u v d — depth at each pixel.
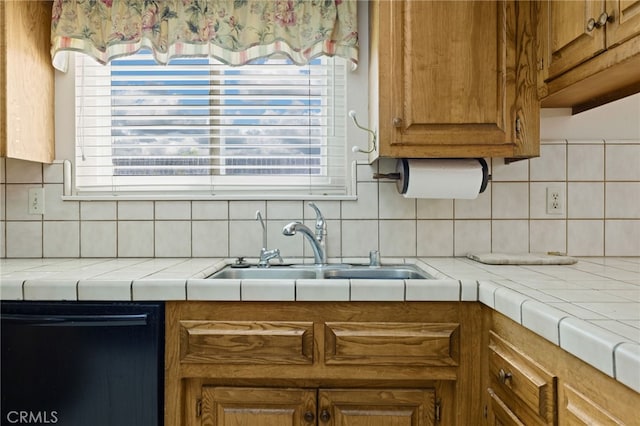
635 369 0.51
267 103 1.70
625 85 1.26
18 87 1.43
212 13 1.54
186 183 1.69
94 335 1.05
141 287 1.06
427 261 1.48
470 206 1.60
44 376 1.05
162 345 1.07
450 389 1.07
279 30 1.54
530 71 1.31
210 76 1.69
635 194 1.57
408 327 1.06
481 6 1.30
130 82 1.69
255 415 1.07
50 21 1.60
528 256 1.44
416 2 1.31
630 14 0.96
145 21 1.53
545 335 0.72
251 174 1.71
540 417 0.76
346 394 1.07
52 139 1.63
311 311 1.07
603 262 1.43
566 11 1.16
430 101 1.31
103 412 1.06
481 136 1.31
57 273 1.19
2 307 1.06
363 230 1.61
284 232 1.43
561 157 1.58
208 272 1.25
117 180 1.69
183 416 1.07
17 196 1.61
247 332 1.06
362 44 1.64
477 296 1.04
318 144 1.69
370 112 1.57
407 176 1.39
